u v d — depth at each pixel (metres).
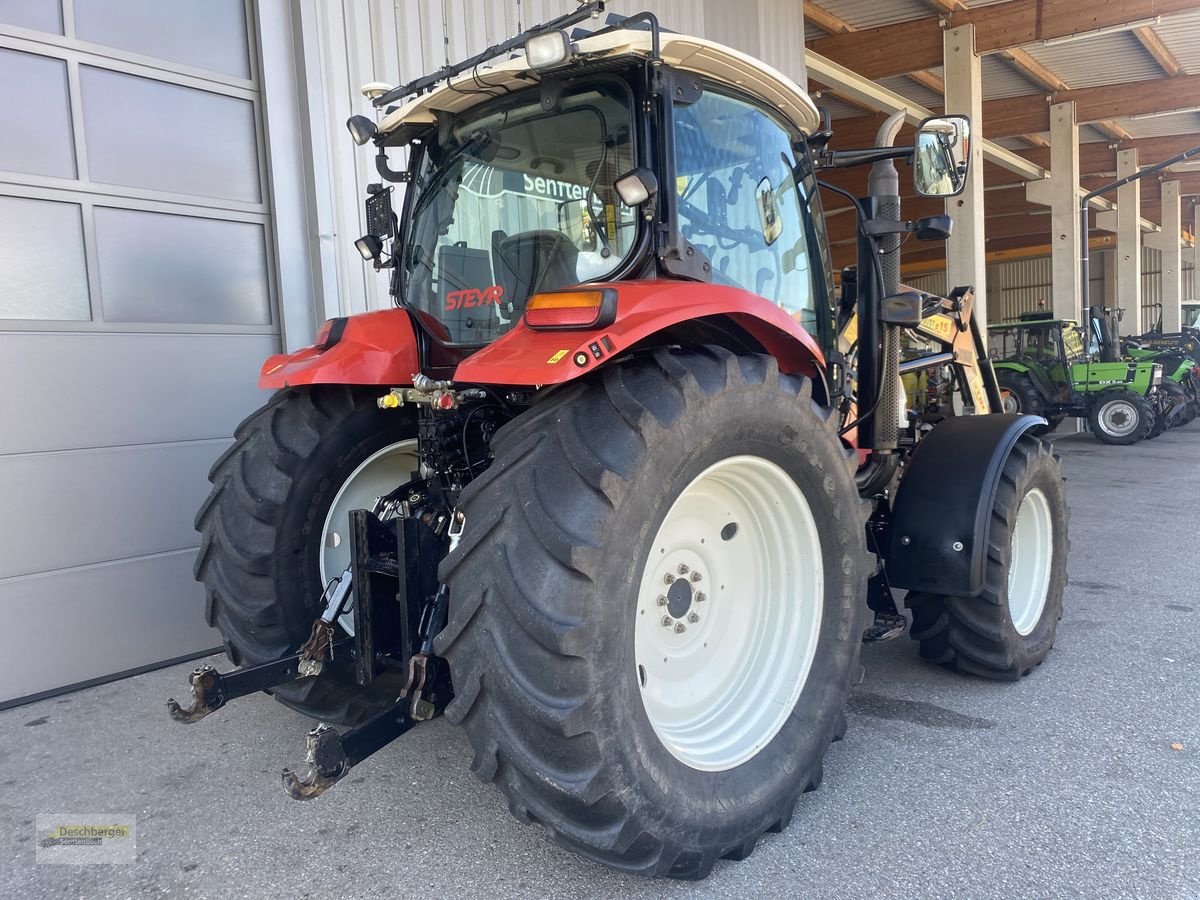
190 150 3.92
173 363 3.86
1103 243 28.31
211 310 4.02
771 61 7.77
